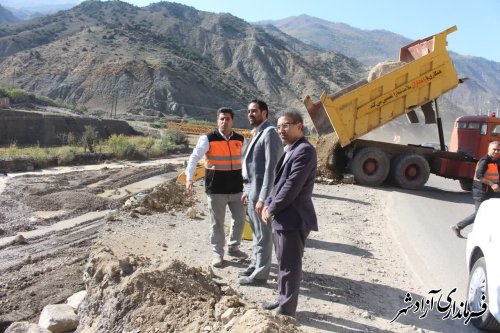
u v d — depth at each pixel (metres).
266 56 181.62
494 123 15.73
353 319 5.09
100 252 5.98
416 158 15.77
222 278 6.04
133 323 4.64
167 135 49.94
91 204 16.66
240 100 130.88
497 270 4.54
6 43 148.00
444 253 8.22
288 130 4.49
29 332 5.39
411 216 11.34
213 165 6.42
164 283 4.98
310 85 167.50
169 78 116.06
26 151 32.97
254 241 5.97
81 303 5.88
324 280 6.29
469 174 15.92
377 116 15.02
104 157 35.22
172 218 9.41
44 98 84.19
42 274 8.83
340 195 13.50
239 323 3.99
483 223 5.19
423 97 15.22
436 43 14.94
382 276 6.68
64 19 198.38
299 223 4.48
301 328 4.34
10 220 14.12
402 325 5.04
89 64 122.50
